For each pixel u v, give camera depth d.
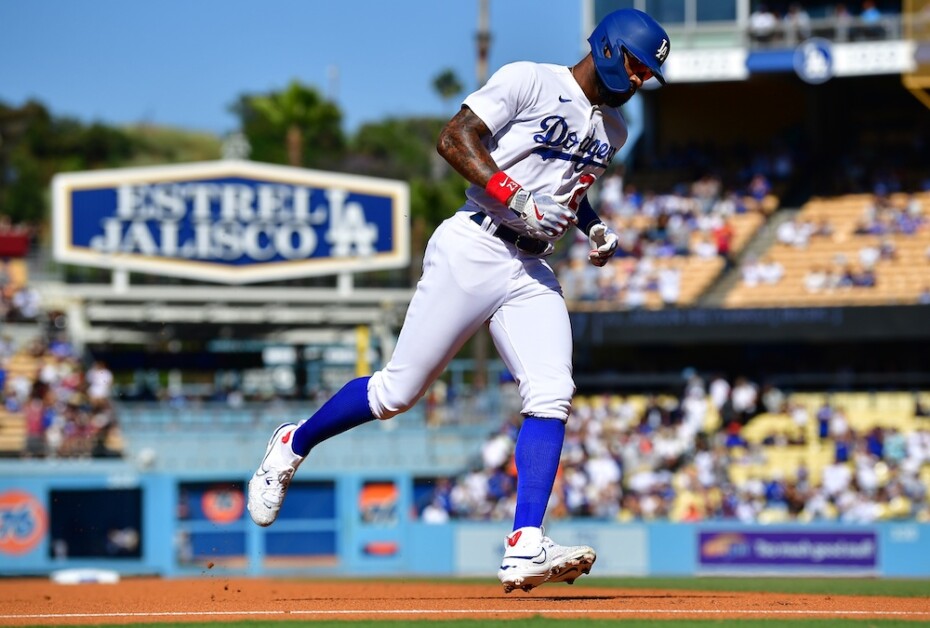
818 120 89.81
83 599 19.47
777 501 66.06
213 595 20.86
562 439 15.87
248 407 81.81
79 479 70.75
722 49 85.31
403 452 74.25
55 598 20.34
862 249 80.31
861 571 59.84
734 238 83.25
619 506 67.19
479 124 14.80
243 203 92.75
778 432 72.56
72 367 83.44
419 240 133.75
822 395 75.44
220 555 71.62
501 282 15.33
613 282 81.69
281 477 17.17
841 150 88.94
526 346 15.55
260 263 92.94
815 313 75.44
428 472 73.44
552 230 14.69
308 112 152.38
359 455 73.75
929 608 16.47
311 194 93.69
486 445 72.31
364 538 71.81
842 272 78.94
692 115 92.69
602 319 77.88
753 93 91.69
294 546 71.88
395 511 72.56
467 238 15.26
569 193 15.25
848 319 74.94
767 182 86.69
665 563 61.97
